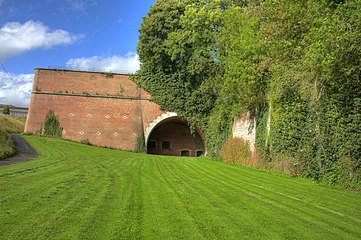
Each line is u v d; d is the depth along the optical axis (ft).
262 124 63.62
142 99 126.21
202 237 19.47
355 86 39.09
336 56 36.45
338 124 40.98
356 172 38.93
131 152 111.65
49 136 119.34
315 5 39.50
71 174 43.42
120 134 122.42
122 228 20.35
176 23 119.44
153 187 36.19
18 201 25.80
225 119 92.07
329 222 24.17
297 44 47.93
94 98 124.88
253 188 38.65
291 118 49.88
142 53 124.88
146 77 127.44
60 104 123.13
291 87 49.47
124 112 124.67
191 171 56.44
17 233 18.66
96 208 24.70
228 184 41.57
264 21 67.05
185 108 123.65
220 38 87.56
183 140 139.13
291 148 50.11
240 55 69.05
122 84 127.34
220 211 25.90
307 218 25.00
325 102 42.70
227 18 84.28
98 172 47.57
